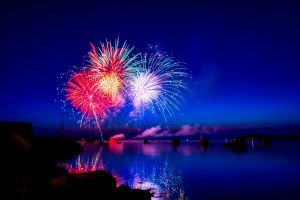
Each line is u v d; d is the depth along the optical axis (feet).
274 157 186.50
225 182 100.48
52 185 50.44
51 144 176.55
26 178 54.19
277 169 132.57
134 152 241.96
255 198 78.48
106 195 55.62
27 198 46.06
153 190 87.04
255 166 143.02
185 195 80.89
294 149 270.46
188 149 280.92
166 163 156.87
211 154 216.95
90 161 165.17
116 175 115.34
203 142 337.93
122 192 59.00
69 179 54.90
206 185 94.79
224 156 198.39
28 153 67.51
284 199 77.36
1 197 45.34
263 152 232.32
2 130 75.41
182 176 113.19
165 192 84.28
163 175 115.44
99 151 253.44
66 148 199.41
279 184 96.78
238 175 116.16
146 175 115.14
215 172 124.36
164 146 349.41
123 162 161.38
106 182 58.44
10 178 52.70
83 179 55.83
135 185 94.38
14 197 45.73
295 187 91.50
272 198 78.43
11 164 61.00
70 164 150.82
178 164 152.76
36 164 64.85
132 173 120.57
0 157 62.18
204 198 77.87
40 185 50.37
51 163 69.51
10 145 67.21
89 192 53.42
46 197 47.57
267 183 98.48
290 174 117.70
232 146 289.53
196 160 172.65
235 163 156.25
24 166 62.34
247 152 234.38
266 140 395.96
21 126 86.33
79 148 247.09
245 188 90.48
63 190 49.96
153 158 184.03
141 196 60.64
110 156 199.62
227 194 82.43
